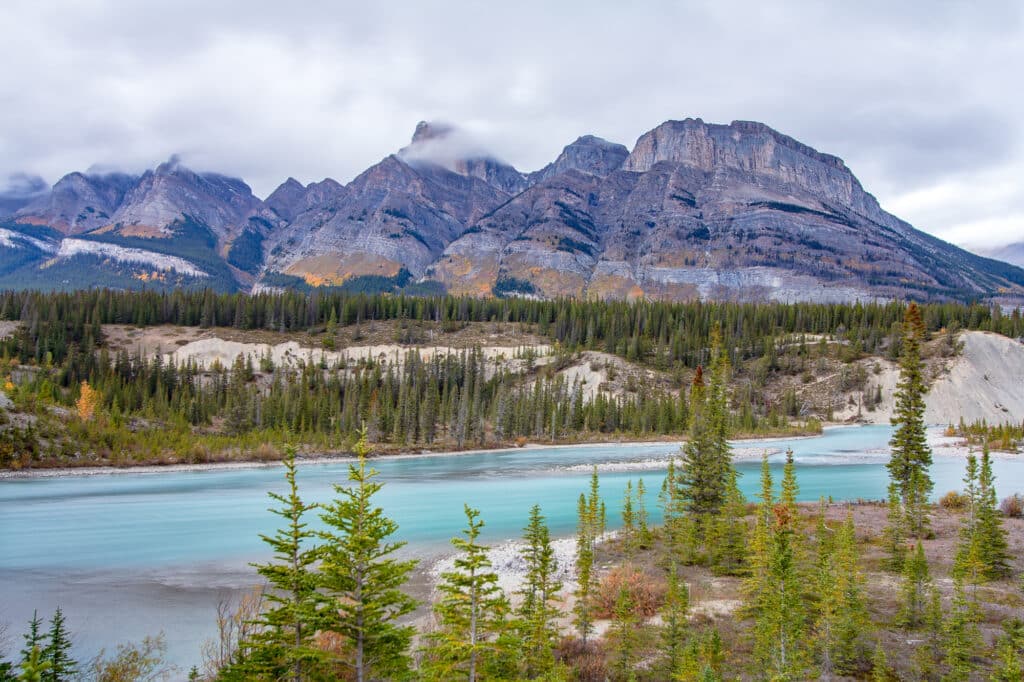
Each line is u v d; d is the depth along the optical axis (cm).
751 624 2616
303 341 19050
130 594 3319
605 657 2328
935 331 19138
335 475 8181
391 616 1591
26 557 4059
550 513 5616
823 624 2325
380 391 14288
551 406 14062
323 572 1584
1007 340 17188
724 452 4231
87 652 2519
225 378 14325
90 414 9206
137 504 5897
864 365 17225
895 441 5344
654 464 9569
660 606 2869
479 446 11988
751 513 4809
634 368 17438
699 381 9175
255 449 9775
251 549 4278
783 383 17412
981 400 15350
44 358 14588
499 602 1831
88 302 18900
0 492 6438
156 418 11006
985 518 3316
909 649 2305
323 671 1680
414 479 7912
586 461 10044
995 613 2603
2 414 7969
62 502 5966
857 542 3931
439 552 4188
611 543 4256
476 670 1814
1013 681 1881
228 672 1588
